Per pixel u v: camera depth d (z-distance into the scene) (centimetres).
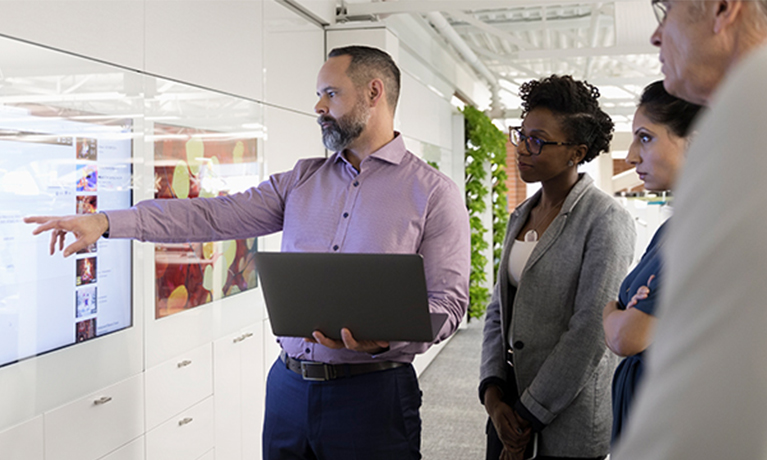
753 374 30
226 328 321
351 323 165
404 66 570
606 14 752
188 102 289
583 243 176
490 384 190
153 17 263
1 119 192
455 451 402
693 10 53
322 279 162
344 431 189
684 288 33
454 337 760
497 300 209
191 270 290
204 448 300
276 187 218
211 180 308
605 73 1154
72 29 219
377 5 459
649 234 554
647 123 138
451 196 200
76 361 222
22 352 201
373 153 202
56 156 213
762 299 30
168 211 198
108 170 238
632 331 128
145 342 258
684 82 56
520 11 755
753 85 33
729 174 32
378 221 197
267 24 366
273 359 373
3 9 192
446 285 195
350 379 189
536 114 182
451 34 704
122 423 244
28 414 203
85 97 226
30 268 204
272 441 201
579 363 168
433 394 529
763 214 31
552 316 178
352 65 198
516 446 177
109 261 239
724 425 30
